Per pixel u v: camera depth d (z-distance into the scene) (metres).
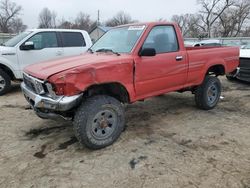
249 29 53.84
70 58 4.35
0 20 68.00
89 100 3.82
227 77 9.62
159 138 4.39
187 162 3.60
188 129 4.77
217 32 54.53
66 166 3.53
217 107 6.12
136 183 3.15
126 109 5.96
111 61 3.88
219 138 4.37
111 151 3.93
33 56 7.73
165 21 4.79
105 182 3.18
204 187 3.06
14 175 3.33
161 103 6.45
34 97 3.83
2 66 7.42
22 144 4.19
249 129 4.76
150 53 4.13
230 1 51.91
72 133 4.60
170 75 4.77
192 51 5.15
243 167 3.46
